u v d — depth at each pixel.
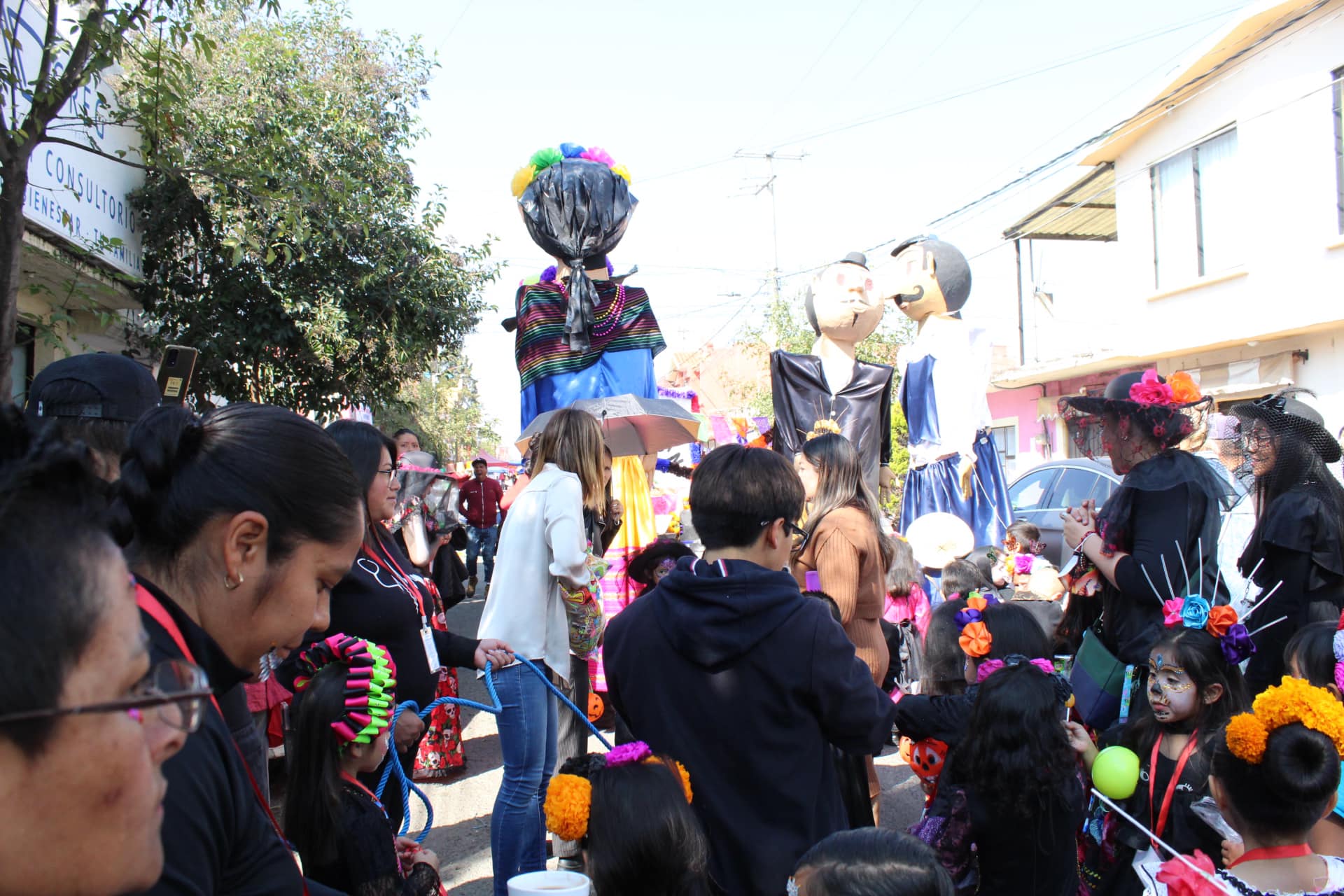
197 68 9.57
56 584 0.85
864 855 1.86
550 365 6.61
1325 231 12.12
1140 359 15.33
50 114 4.59
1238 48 13.13
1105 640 3.55
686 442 6.18
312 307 9.71
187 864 1.19
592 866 2.11
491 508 12.96
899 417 14.64
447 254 11.20
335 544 1.49
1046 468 9.82
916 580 5.69
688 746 2.29
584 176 6.62
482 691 7.43
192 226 9.20
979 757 2.63
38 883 0.85
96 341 9.46
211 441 1.42
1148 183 15.16
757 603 2.28
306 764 2.23
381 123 11.05
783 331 21.17
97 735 0.85
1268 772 2.22
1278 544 3.48
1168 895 2.20
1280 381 12.77
